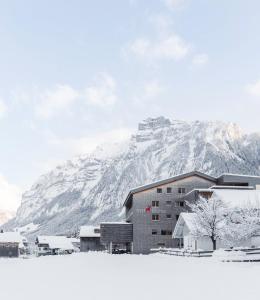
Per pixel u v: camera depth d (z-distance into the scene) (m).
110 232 86.44
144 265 33.56
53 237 157.00
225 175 90.69
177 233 70.69
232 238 58.44
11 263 39.22
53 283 19.91
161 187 88.44
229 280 20.33
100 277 22.73
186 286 18.11
